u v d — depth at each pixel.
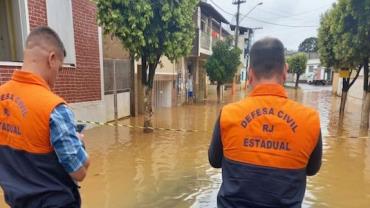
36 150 1.93
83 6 9.75
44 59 2.05
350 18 10.70
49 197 1.96
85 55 9.94
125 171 6.28
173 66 18.92
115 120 12.02
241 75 43.97
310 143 1.86
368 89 11.30
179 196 5.08
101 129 10.43
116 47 12.21
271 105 1.91
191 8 9.73
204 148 8.19
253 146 1.88
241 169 1.89
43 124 1.89
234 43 29.66
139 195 5.10
